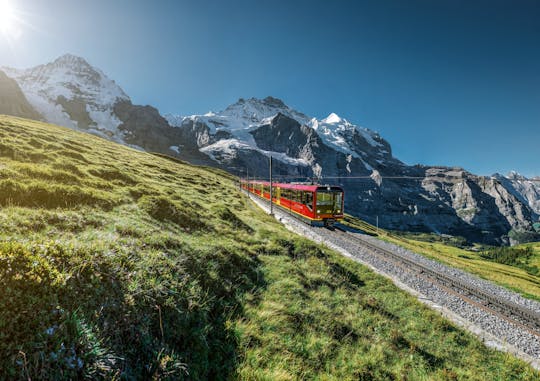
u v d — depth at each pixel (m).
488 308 13.12
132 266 6.35
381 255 20.48
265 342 6.27
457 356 8.56
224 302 7.30
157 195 16.38
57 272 4.76
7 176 10.57
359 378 6.06
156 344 4.87
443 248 80.69
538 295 17.69
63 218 8.49
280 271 11.01
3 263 4.34
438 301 13.70
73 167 16.17
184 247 9.31
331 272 13.16
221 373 5.16
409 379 6.53
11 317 3.67
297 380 5.47
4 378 3.18
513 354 9.69
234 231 15.67
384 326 9.01
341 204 28.62
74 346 3.85
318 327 7.60
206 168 106.00
